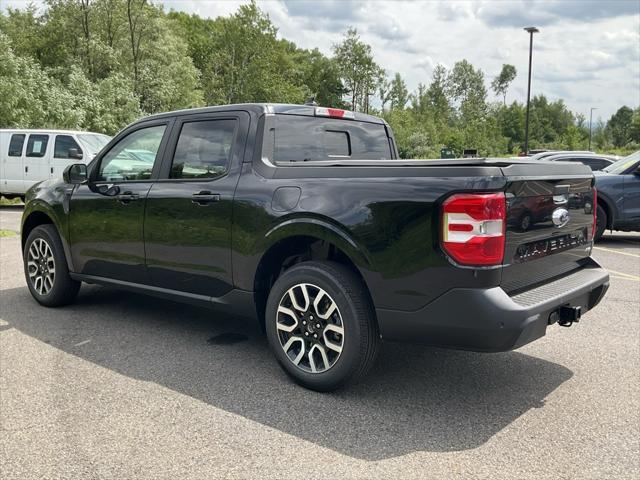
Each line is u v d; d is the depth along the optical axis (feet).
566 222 12.19
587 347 14.97
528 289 11.15
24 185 50.78
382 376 12.93
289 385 12.37
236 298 13.42
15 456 9.36
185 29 235.81
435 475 8.84
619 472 8.93
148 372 13.05
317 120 14.51
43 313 17.85
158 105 133.80
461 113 338.13
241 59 204.44
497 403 11.51
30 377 12.69
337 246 11.36
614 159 48.70
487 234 9.91
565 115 435.12
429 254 10.30
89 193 16.60
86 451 9.53
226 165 13.58
